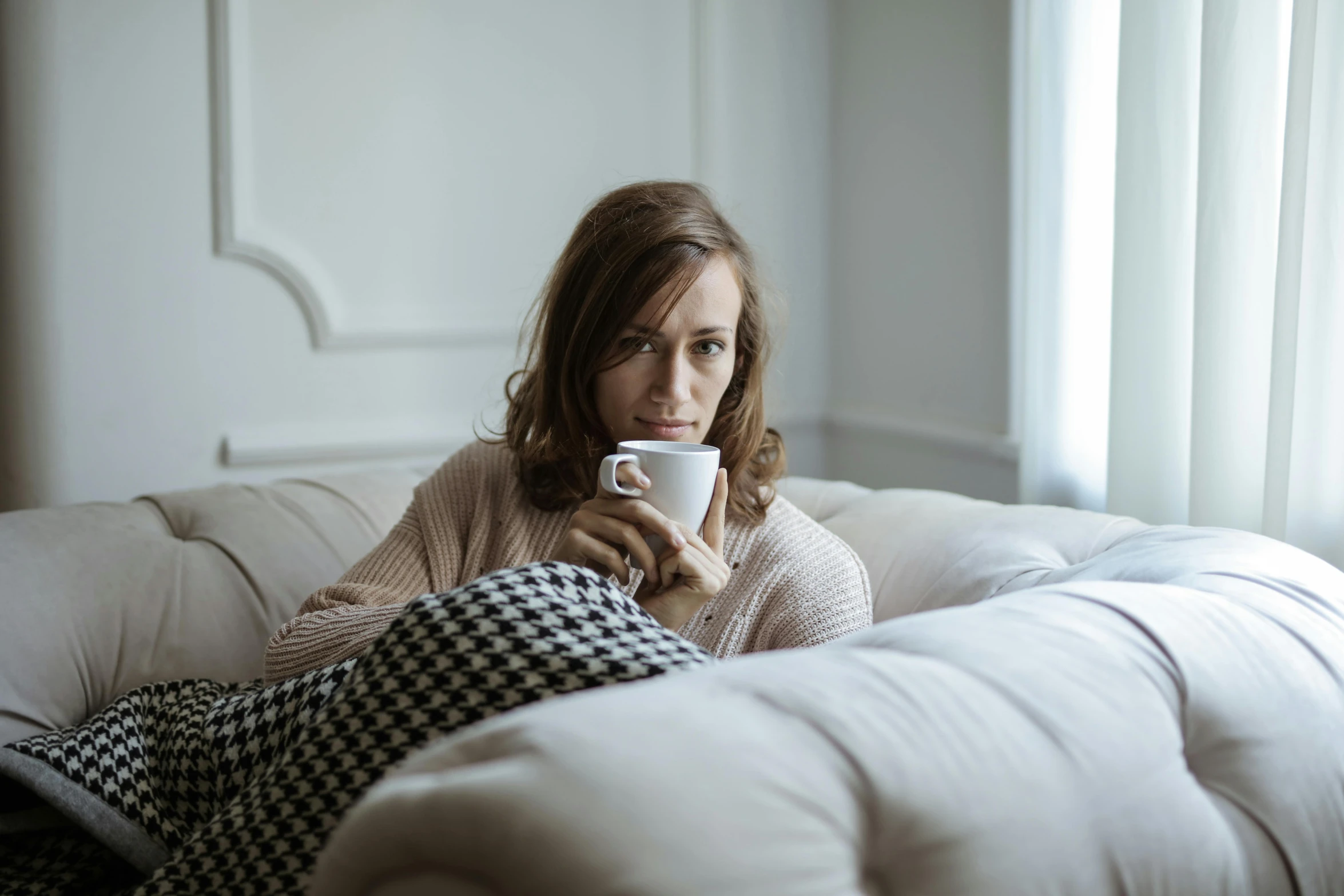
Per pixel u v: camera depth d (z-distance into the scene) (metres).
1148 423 1.68
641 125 2.68
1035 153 1.91
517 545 1.18
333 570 1.36
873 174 2.66
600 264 1.09
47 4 2.19
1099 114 1.82
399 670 0.71
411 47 2.46
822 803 0.51
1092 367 1.88
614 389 1.08
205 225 2.35
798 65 2.78
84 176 2.26
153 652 1.21
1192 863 0.64
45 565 1.20
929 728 0.56
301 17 2.37
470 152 2.54
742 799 0.49
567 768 0.49
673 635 0.75
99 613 1.20
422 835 0.50
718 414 1.18
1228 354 1.50
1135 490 1.71
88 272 2.28
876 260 2.67
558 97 2.60
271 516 1.38
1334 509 1.38
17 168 2.21
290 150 2.39
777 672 0.59
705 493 0.90
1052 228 1.88
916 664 0.61
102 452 2.33
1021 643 0.66
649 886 0.45
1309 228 1.36
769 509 1.19
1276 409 1.39
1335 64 1.33
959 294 2.38
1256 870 0.67
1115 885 0.60
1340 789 0.74
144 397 2.35
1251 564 0.91
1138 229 1.66
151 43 2.27
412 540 1.23
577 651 0.69
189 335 2.37
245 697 0.97
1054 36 1.84
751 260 1.17
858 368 2.76
